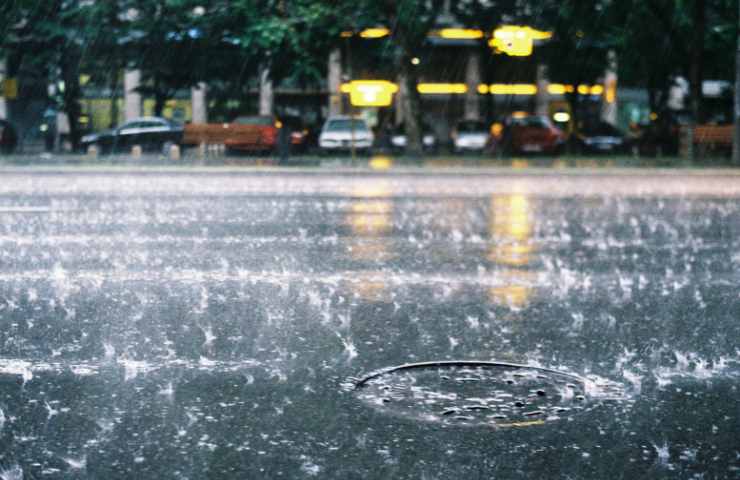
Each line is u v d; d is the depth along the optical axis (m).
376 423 4.14
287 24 31.72
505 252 9.96
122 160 32.47
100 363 5.17
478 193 19.36
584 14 35.59
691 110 34.59
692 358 5.39
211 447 3.82
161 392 4.61
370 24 32.72
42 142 46.75
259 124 37.72
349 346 5.61
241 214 14.16
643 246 10.58
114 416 4.22
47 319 6.31
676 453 3.79
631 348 5.62
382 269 8.66
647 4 34.25
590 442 3.91
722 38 35.59
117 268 8.57
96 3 34.56
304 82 34.25
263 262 9.05
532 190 20.45
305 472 3.55
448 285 7.79
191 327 6.10
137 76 49.94
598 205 16.36
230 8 33.47
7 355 5.34
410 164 30.50
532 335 5.95
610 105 54.12
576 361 5.30
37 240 10.66
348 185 22.06
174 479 3.46
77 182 22.20
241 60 36.81
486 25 38.81
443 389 4.69
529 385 4.77
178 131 38.75
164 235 11.27
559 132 40.47
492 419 4.20
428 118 54.78
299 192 19.33
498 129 38.22
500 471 3.57
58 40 35.84
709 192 19.97
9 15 34.25
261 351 5.48
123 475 3.50
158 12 34.78
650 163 31.61
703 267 8.97
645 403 4.47
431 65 54.25
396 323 6.27
